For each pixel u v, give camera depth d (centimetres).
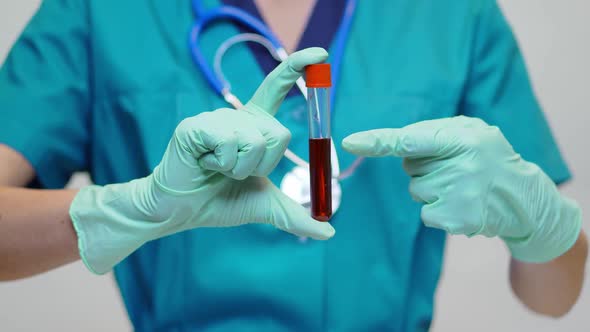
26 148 86
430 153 68
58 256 72
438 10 97
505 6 161
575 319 164
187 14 93
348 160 90
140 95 89
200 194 64
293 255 88
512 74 99
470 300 167
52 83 90
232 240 88
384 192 91
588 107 164
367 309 90
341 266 90
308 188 85
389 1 96
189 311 88
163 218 66
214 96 89
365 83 92
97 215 67
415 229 92
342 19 94
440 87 93
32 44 91
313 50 66
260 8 95
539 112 100
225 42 91
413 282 95
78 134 93
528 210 72
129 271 93
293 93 90
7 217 71
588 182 167
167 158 63
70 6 92
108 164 92
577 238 81
